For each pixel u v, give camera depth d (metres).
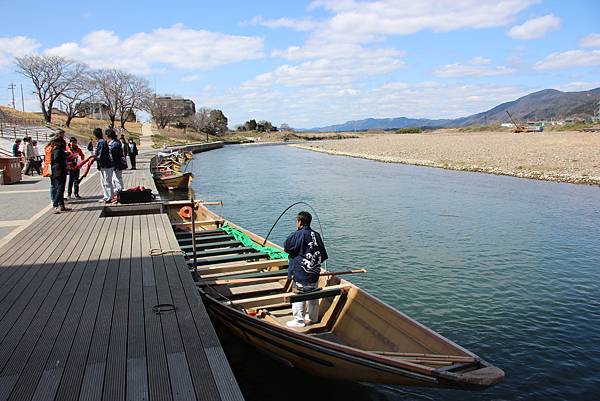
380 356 5.31
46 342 4.96
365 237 15.97
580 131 85.62
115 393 3.99
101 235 10.12
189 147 70.56
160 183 26.84
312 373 6.68
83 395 3.95
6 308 5.92
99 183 20.25
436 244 15.04
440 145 68.50
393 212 20.56
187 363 4.52
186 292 6.54
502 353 8.06
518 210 20.66
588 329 8.98
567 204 21.98
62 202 12.85
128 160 37.81
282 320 7.78
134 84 86.00
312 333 7.39
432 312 9.77
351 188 28.92
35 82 72.00
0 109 75.25
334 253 14.09
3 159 19.81
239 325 7.00
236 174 39.88
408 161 47.72
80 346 4.87
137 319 5.58
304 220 7.39
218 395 3.98
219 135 132.12
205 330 5.28
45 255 8.42
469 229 17.09
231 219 19.45
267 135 150.75
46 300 6.20
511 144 60.84
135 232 10.42
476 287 11.20
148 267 7.73
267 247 10.33
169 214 15.66
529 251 14.16
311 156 65.62
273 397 6.60
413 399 6.75
